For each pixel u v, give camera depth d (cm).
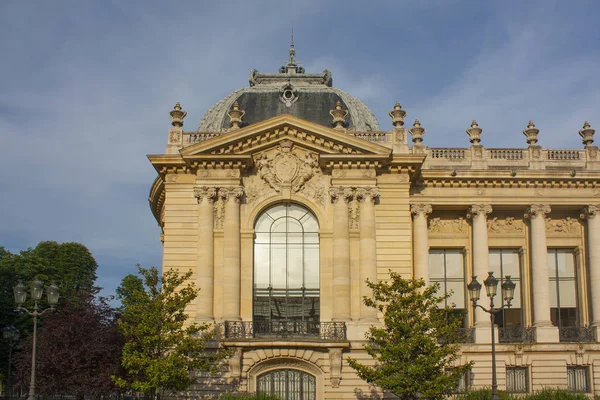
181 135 4922
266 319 4703
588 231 5225
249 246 4728
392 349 3903
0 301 6731
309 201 4775
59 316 4747
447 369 4531
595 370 4925
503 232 5312
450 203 5153
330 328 4488
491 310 3569
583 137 5341
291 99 5400
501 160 5244
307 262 4791
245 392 4294
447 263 5353
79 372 4344
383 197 4784
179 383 4034
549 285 5341
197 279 4600
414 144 5169
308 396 4450
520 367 4959
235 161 4716
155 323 4106
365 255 4628
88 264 8431
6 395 6375
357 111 5369
